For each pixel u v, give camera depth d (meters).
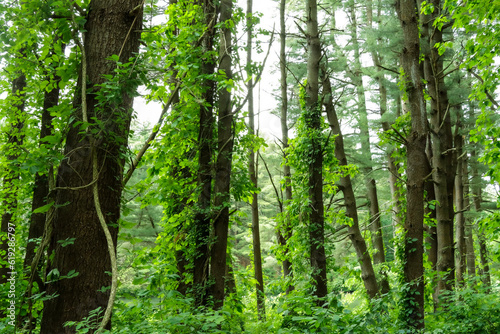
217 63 7.86
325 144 9.91
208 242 7.35
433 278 9.99
